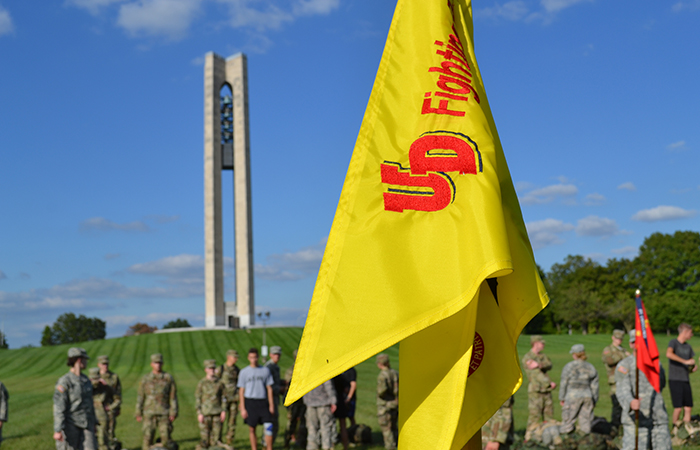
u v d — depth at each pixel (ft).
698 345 144.97
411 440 6.83
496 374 7.32
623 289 266.16
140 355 164.14
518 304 7.59
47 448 40.91
